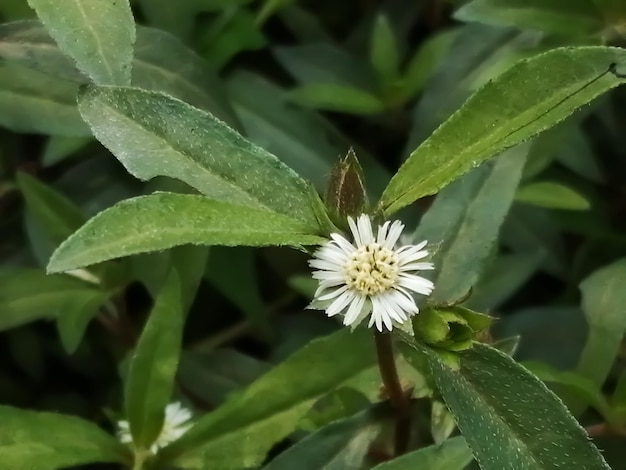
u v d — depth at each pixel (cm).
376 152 20
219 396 17
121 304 18
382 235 13
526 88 12
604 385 17
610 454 16
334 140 19
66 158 19
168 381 15
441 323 12
